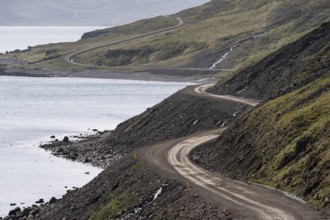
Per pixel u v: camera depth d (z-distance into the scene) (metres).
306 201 55.41
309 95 76.12
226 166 73.81
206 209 55.12
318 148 59.66
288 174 61.22
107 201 73.56
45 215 80.62
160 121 126.19
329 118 64.19
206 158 80.00
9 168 115.19
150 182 70.44
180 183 65.81
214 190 61.53
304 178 58.50
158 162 78.62
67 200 82.06
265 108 79.81
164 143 92.69
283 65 128.25
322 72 91.56
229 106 116.50
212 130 103.19
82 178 106.75
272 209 53.22
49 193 96.81
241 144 76.12
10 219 82.81
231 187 62.88
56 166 116.81
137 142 123.12
